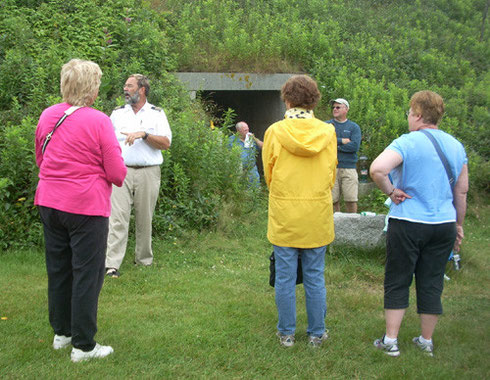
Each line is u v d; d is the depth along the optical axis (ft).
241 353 11.48
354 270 18.66
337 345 12.16
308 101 11.76
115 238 16.88
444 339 12.89
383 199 29.22
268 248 21.43
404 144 11.39
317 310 11.90
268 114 39.60
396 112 34.63
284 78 37.63
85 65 10.32
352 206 24.99
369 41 48.14
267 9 47.75
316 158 11.55
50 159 10.16
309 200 11.46
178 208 22.24
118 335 11.99
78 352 10.63
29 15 32.04
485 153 37.01
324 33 46.11
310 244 11.59
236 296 15.35
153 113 17.20
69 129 10.10
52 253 10.64
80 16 32.42
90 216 10.16
